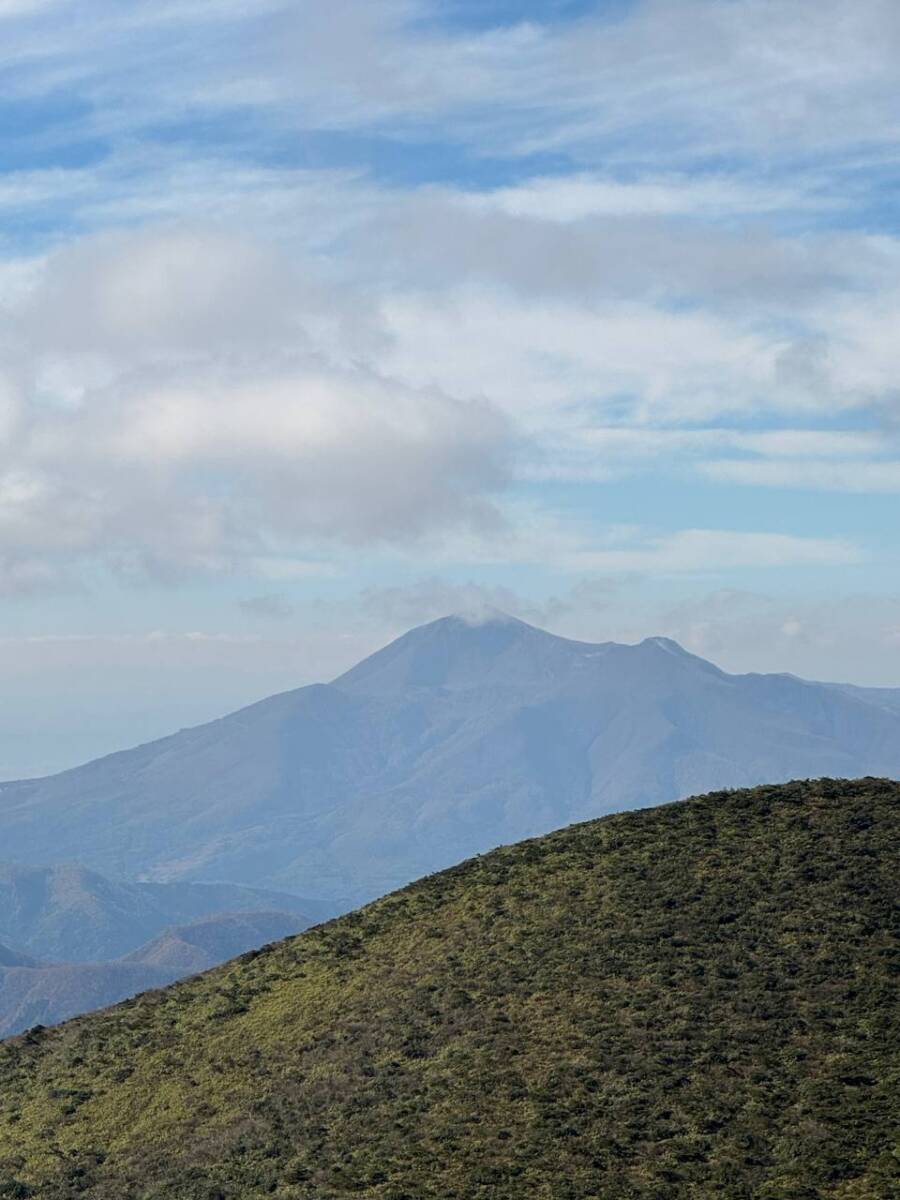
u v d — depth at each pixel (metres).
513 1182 47.34
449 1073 56.47
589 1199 45.69
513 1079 54.91
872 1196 44.25
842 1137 47.75
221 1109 59.06
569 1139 49.84
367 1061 59.38
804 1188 45.16
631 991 60.16
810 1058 53.41
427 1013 62.25
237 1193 50.22
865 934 62.41
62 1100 63.94
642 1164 47.75
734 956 61.78
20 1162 58.62
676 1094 52.00
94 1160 57.31
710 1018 57.16
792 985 58.84
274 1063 61.91
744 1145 48.19
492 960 66.00
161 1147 57.12
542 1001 60.94
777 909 65.56
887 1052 53.12
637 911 67.62
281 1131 55.16
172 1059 65.19
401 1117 53.94
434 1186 47.66
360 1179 49.03
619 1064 54.47
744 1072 52.94
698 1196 45.41
